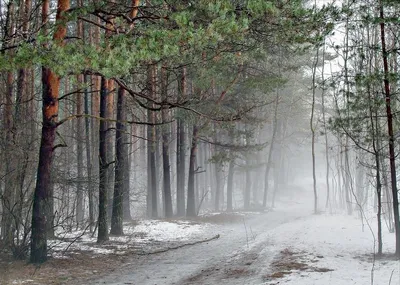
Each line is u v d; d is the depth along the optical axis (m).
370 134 12.77
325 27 11.59
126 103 20.86
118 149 17.09
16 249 11.93
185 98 16.44
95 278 10.46
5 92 13.52
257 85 21.69
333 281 9.12
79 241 15.66
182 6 11.31
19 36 10.53
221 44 12.37
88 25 19.45
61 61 8.80
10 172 11.80
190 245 16.16
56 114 11.84
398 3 11.59
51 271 10.91
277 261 12.16
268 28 11.53
